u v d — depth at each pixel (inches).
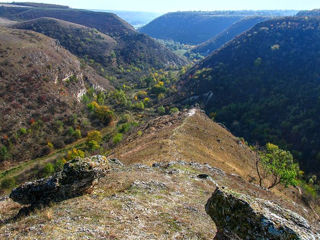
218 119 4303.6
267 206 365.7
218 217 363.6
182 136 1779.0
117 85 7170.3
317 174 2849.4
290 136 3457.2
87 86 5403.5
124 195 640.4
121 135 2965.1
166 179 903.7
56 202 566.6
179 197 736.3
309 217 1097.4
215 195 381.4
